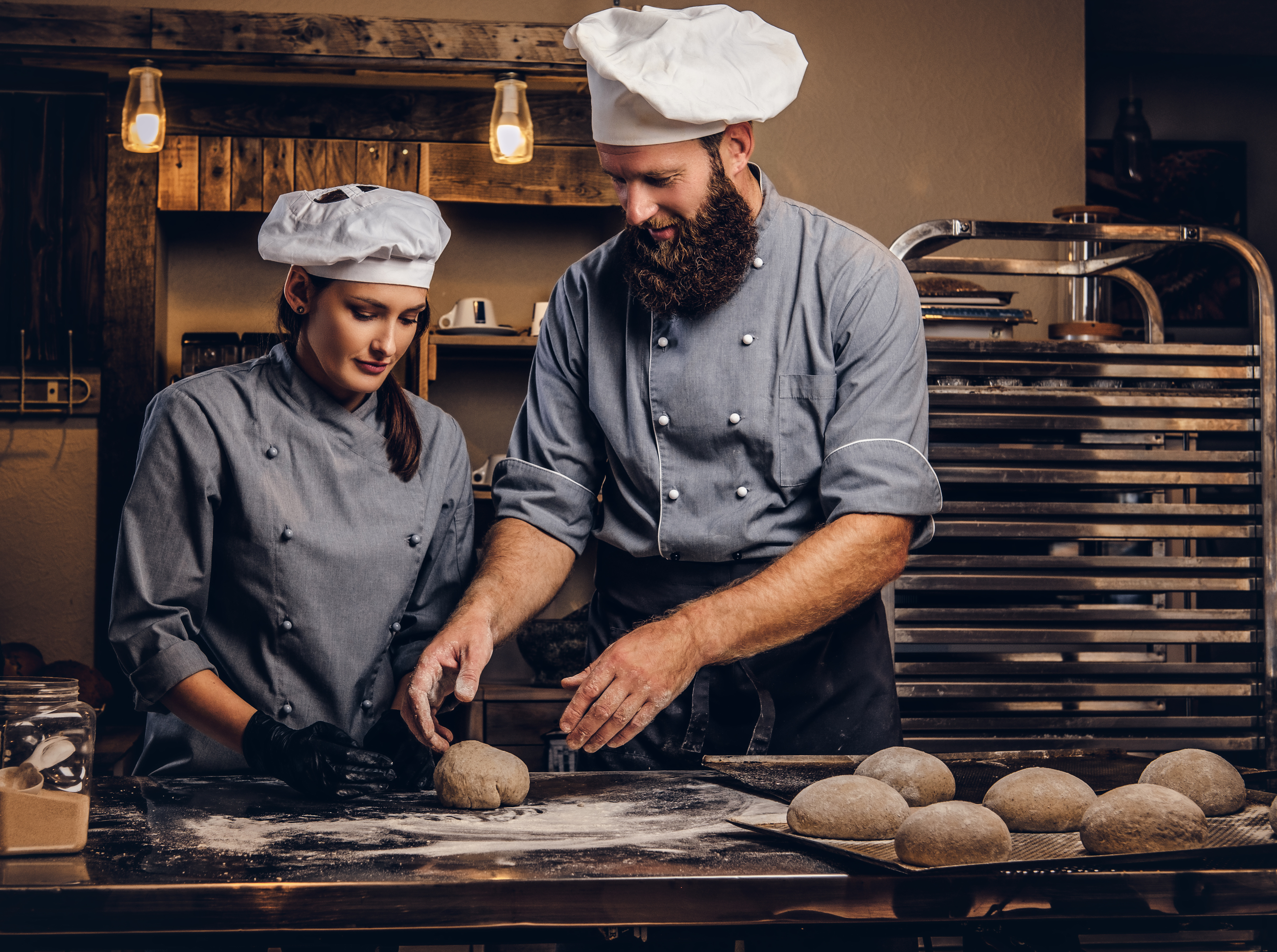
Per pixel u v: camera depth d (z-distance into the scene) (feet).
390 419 5.07
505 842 3.31
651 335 5.14
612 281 5.33
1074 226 8.23
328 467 4.90
